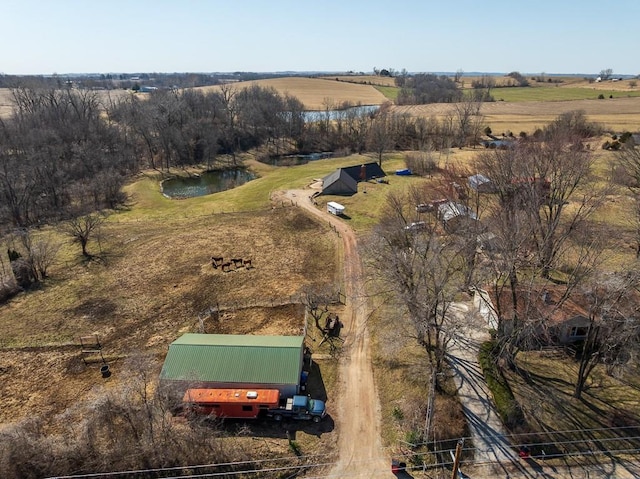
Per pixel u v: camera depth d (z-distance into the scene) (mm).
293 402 30781
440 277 34500
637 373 33562
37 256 53156
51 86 162125
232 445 28703
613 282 30906
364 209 71812
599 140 87562
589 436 28391
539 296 36656
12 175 73750
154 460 26531
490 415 30406
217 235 64562
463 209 49000
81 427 28875
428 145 98125
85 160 90562
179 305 46344
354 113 132375
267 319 43156
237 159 114750
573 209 56656
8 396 34031
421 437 28688
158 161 108562
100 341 40625
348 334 40656
